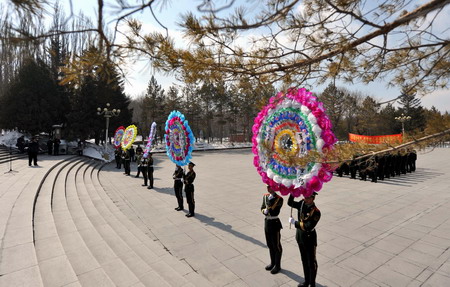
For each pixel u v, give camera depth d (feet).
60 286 12.10
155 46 8.05
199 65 9.26
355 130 150.20
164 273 15.17
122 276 13.85
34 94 78.28
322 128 11.37
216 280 15.07
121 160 61.41
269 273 15.75
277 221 15.66
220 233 21.85
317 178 11.30
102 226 22.00
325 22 8.68
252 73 10.02
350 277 15.28
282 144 12.93
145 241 20.03
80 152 72.13
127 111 106.93
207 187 40.47
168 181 44.80
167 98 139.44
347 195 34.50
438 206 29.14
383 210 27.84
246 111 142.51
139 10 5.80
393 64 10.72
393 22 8.06
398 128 148.97
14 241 15.72
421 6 7.45
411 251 18.35
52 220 20.31
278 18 7.51
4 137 81.25
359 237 20.84
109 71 7.14
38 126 78.54
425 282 14.69
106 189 38.27
